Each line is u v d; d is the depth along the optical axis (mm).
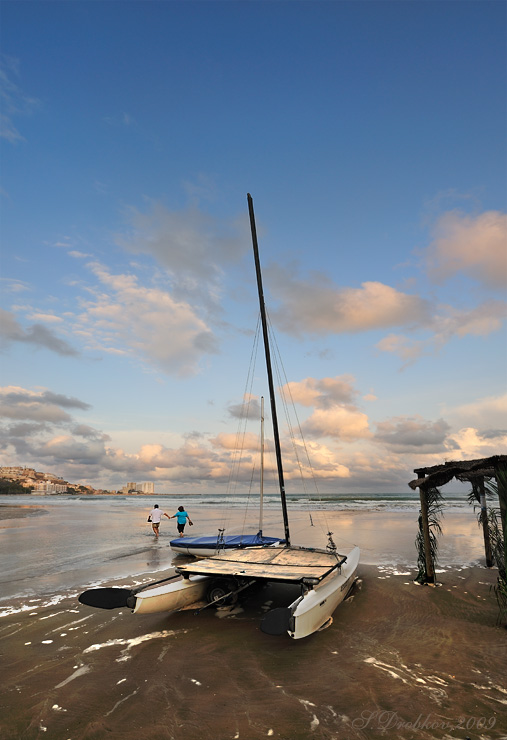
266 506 44156
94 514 31656
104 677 4922
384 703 4293
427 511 9422
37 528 20922
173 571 10656
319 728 3859
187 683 4762
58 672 5062
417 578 9398
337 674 4953
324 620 6508
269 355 11961
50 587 9164
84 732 3840
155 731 3842
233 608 7613
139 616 7176
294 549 9445
